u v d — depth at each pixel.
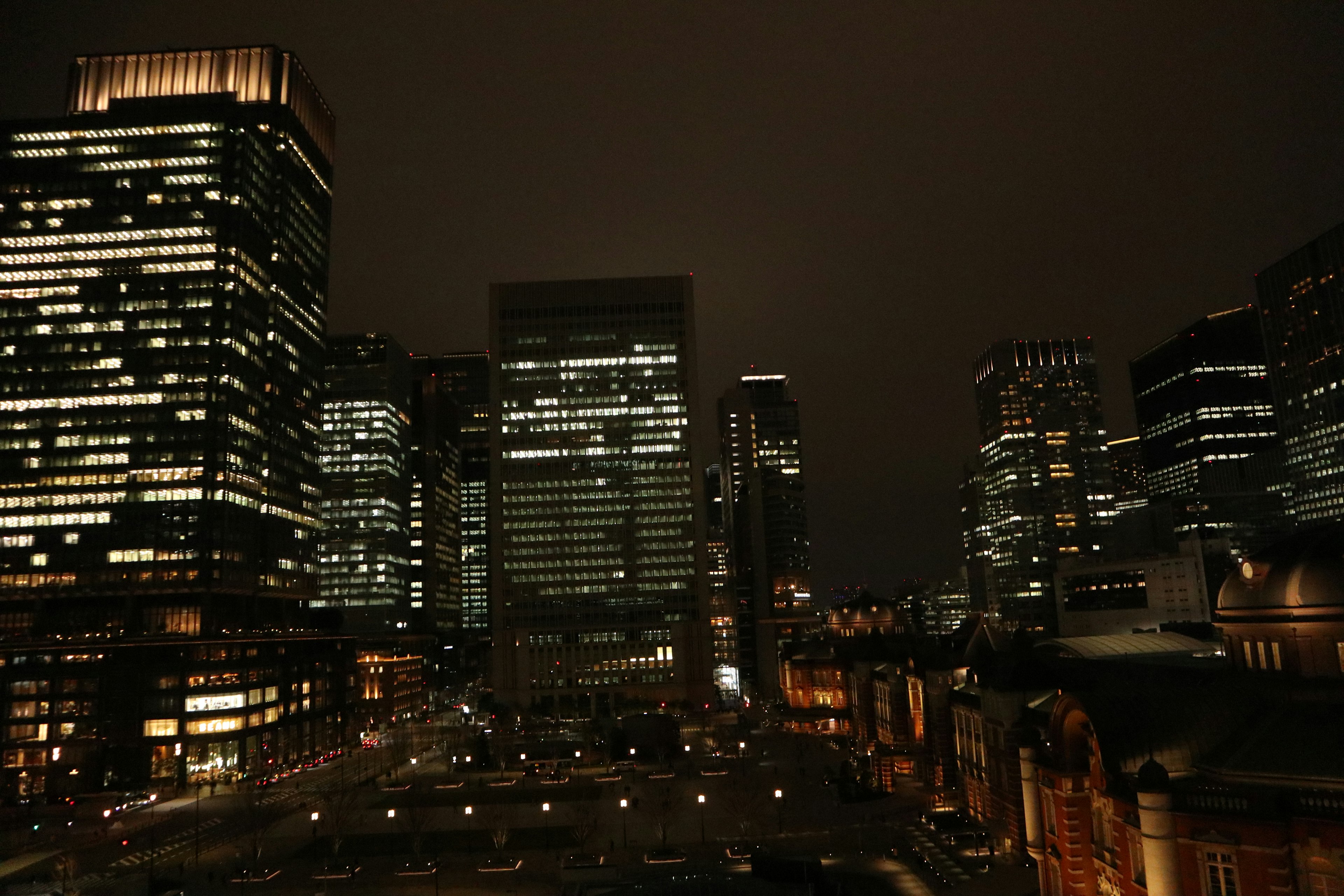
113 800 149.38
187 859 107.44
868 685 169.25
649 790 141.25
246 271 196.75
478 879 95.12
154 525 181.88
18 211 194.75
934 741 127.25
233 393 190.00
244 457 193.25
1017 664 101.00
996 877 85.06
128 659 163.38
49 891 89.31
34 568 181.12
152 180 195.88
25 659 163.25
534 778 156.25
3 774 159.88
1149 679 88.12
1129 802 59.50
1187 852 54.97
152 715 162.38
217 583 181.62
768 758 169.50
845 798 125.75
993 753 101.31
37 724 161.62
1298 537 68.25
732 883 69.56
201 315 189.88
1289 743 58.66
